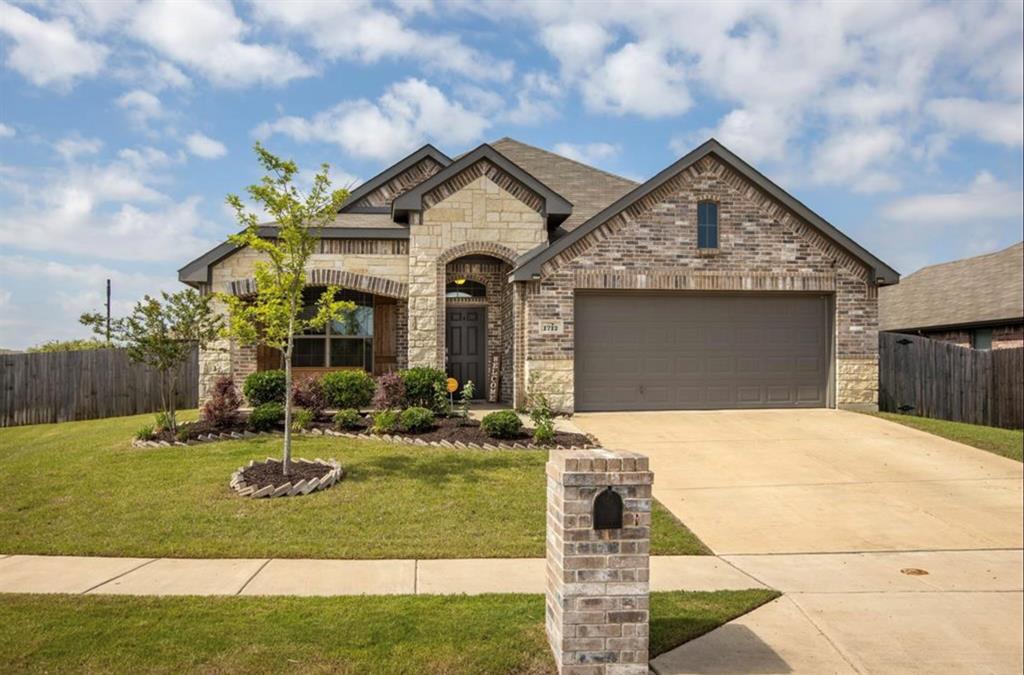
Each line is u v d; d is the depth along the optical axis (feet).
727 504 29.84
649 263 50.08
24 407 61.72
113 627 16.63
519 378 50.06
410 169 59.77
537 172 64.34
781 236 51.39
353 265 51.75
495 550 23.50
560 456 15.42
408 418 38.86
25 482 30.73
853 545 25.38
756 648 16.85
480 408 52.70
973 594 20.71
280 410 40.06
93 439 40.88
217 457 33.76
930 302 86.69
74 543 23.70
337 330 54.60
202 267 49.83
